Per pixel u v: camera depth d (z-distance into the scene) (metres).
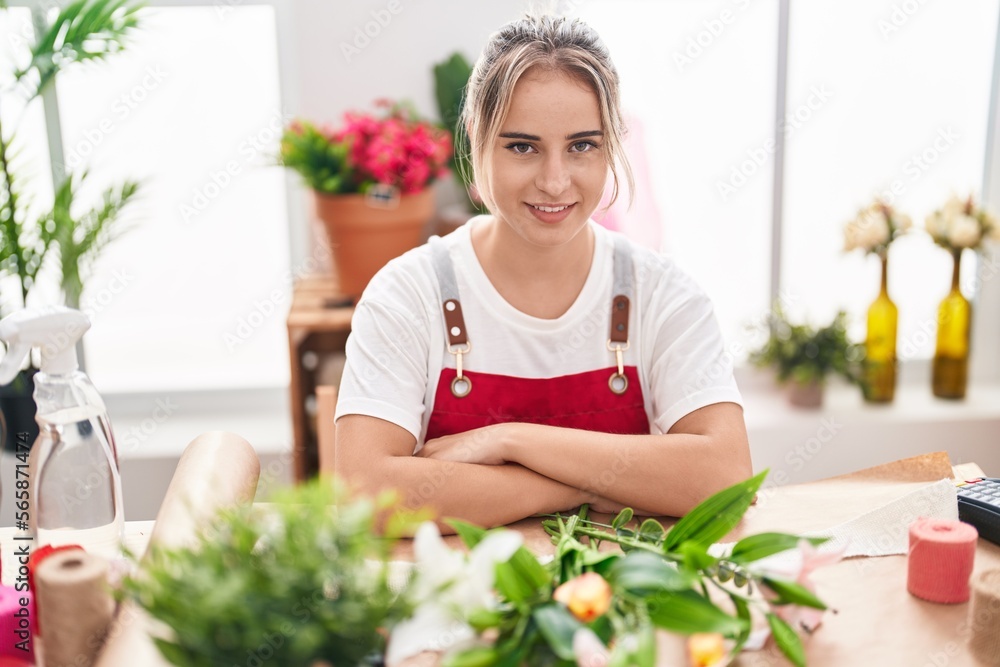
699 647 0.81
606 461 1.27
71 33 2.32
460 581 0.78
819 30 2.71
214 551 0.74
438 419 1.43
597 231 1.49
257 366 2.96
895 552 1.10
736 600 0.90
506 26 1.32
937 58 2.74
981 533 1.13
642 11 2.67
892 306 2.67
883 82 2.75
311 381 2.61
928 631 0.95
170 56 2.66
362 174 2.42
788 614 0.90
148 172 2.74
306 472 2.54
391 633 0.77
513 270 1.42
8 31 2.54
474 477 1.26
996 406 2.72
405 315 1.39
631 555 0.89
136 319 2.88
